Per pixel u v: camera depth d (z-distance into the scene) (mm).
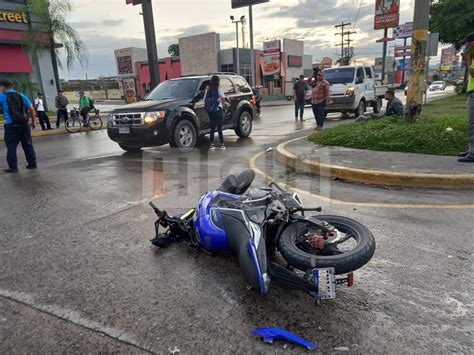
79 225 4836
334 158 7344
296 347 2510
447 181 5770
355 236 3047
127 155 9930
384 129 8703
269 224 3092
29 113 8539
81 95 18406
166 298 3131
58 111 17703
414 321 2730
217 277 3445
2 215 5363
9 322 2887
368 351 2447
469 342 2506
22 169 8711
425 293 3068
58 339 2676
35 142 14172
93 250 4086
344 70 16500
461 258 3600
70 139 14820
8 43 24234
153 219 4957
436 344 2492
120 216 5113
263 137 12070
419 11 8484
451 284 3180
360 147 8188
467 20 24281
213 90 9688
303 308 2932
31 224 4949
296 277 2811
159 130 9328
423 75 8828
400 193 5645
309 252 3014
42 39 24391
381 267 3488
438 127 8273
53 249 4145
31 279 3514
